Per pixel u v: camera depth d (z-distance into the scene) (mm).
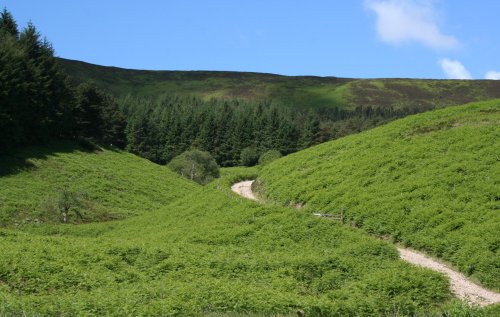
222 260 33188
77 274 28250
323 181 54031
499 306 24844
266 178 65750
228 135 178750
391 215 42094
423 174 48125
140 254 34000
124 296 24844
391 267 32906
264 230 43000
